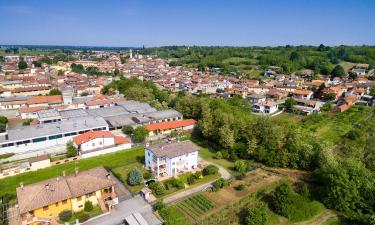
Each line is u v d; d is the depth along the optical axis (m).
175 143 80.81
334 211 62.22
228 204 63.28
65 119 109.81
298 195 62.25
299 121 128.88
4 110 134.00
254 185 72.19
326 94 170.12
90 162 82.62
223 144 90.44
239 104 142.50
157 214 58.47
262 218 55.84
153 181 71.19
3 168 77.50
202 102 123.00
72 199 56.81
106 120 109.88
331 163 70.44
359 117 133.12
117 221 56.25
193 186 70.94
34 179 72.25
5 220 55.53
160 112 121.81
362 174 65.19
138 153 90.25
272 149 84.12
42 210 53.75
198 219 57.81
